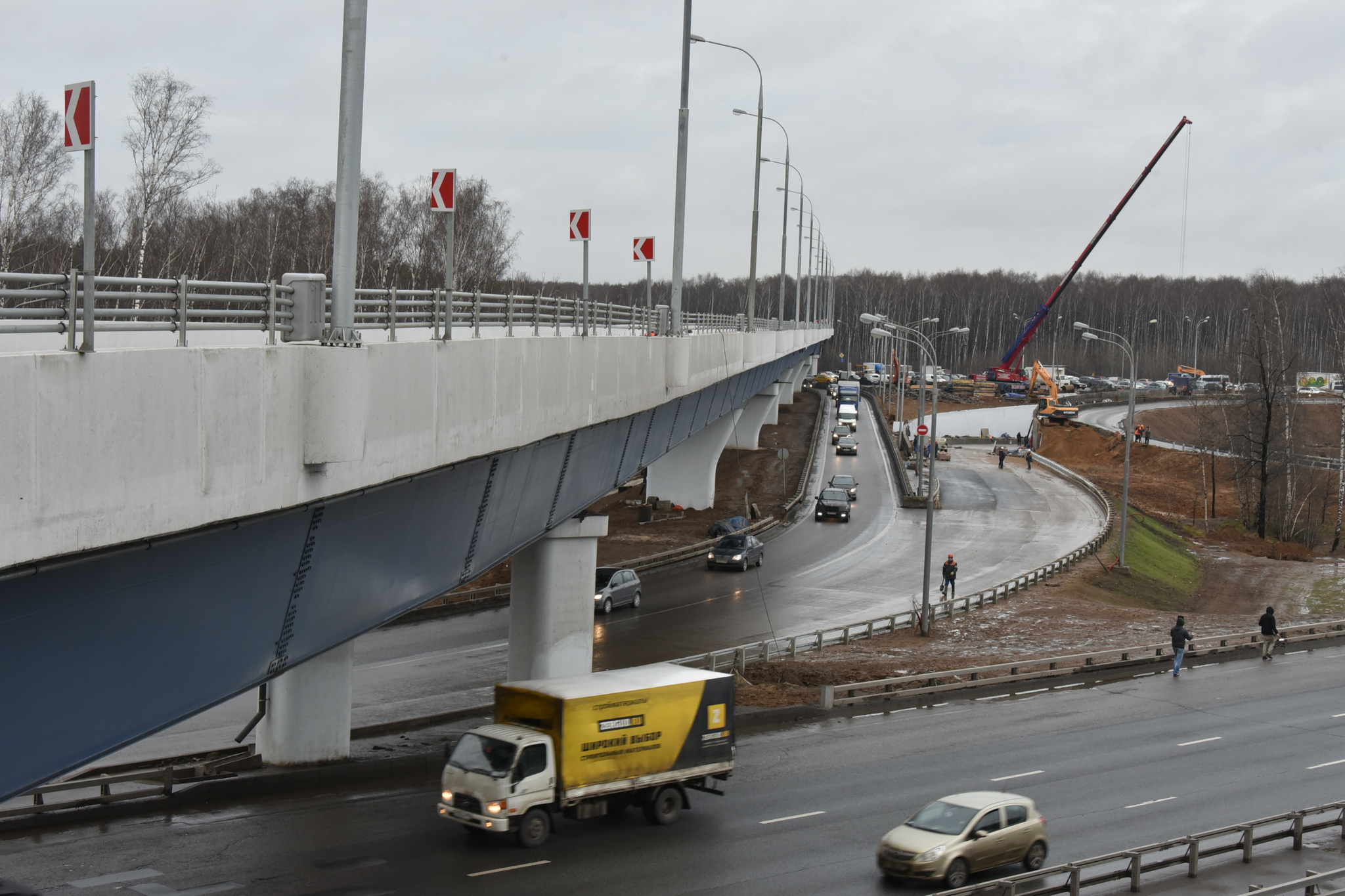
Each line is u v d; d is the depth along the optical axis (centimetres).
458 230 8069
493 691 3431
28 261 4669
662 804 2325
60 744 1187
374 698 3344
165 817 2286
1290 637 4600
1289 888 1884
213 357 1207
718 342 4397
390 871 2003
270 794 2467
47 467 996
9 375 954
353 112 1470
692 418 4269
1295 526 8856
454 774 2191
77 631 1141
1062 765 2883
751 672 3691
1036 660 3916
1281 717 3422
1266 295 11425
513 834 2173
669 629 4366
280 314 1393
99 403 1052
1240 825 2239
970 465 10125
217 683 1446
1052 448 12012
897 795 2586
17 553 970
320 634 1700
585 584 3134
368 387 1489
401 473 1648
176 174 4459
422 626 4384
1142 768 2873
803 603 4912
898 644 4247
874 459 9950
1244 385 10269
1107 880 2016
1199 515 9306
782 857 2152
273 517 1388
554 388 2353
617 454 3175
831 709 3381
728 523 6456
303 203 8388
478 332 2052
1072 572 5856
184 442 1168
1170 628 4650
